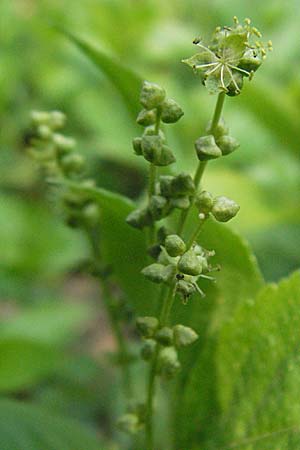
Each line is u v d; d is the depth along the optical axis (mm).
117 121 225
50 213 187
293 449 96
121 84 108
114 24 262
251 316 100
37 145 111
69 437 113
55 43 265
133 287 109
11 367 130
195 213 101
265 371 99
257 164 197
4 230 182
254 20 267
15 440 111
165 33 259
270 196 175
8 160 238
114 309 111
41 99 253
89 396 154
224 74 87
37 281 185
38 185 234
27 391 155
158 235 93
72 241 185
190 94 226
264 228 182
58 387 155
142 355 96
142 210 95
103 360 159
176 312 105
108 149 217
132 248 107
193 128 211
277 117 161
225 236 101
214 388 102
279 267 185
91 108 228
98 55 107
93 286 215
